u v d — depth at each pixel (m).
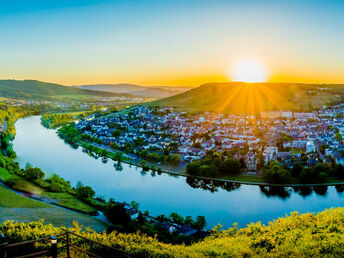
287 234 48.03
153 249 44.47
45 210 95.62
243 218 109.44
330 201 127.50
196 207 119.75
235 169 165.50
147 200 127.12
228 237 63.38
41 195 115.50
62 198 115.12
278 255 40.47
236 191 140.88
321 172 152.50
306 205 123.00
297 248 41.69
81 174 165.50
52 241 20.64
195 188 145.00
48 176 147.62
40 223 53.81
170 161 188.38
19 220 81.94
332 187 145.50
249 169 172.12
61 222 85.00
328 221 52.34
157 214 111.19
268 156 184.88
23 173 143.00
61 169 174.62
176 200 127.81
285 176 148.88
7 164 147.75
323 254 39.31
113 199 117.31
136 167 185.38
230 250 45.78
